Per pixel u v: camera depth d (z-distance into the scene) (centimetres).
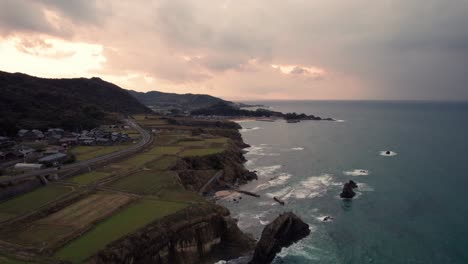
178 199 6562
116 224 5372
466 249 5738
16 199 6506
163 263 5181
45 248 4581
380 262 5434
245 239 6103
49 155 9281
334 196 8625
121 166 9194
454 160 12369
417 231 6462
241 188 9512
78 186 7312
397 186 9306
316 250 5862
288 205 8031
